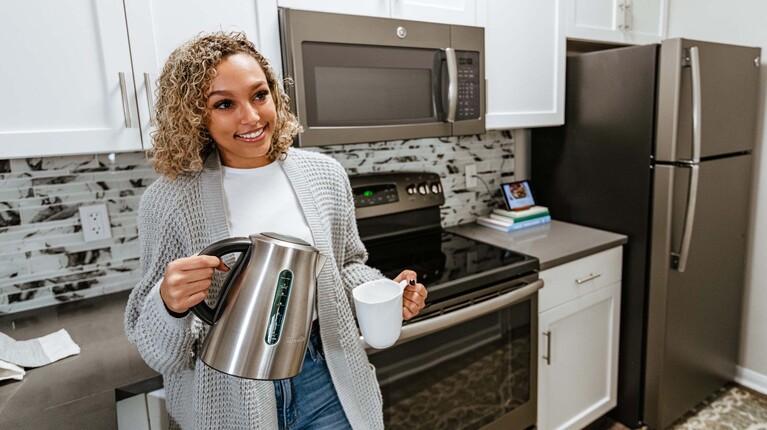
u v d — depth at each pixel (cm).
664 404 190
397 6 144
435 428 142
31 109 99
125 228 142
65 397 89
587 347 184
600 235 188
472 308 136
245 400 78
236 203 81
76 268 136
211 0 117
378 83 138
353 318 94
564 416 181
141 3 108
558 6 185
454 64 148
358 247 101
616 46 223
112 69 107
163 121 75
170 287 64
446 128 154
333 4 133
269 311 67
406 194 183
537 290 153
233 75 71
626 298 192
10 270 128
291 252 68
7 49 96
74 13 101
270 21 124
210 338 69
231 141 74
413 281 93
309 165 90
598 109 191
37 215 129
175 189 77
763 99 204
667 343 183
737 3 208
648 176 177
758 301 217
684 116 168
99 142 107
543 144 218
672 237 175
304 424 90
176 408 89
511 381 159
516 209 207
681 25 229
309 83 125
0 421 82
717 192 186
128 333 78
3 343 104
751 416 204
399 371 131
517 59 177
